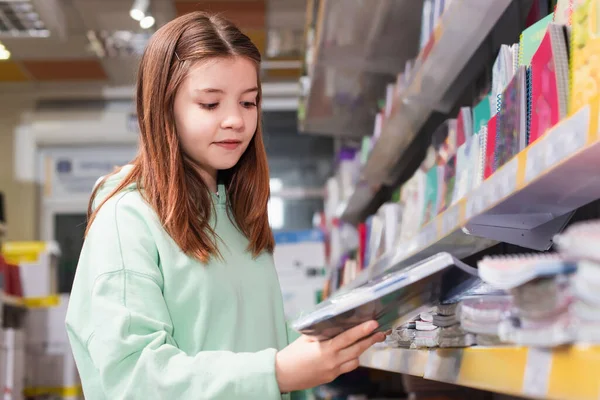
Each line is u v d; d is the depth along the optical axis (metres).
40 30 5.48
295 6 5.19
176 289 1.28
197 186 1.38
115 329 1.13
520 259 0.72
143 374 1.09
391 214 2.46
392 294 0.88
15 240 6.88
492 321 0.88
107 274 1.20
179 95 1.31
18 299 4.90
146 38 5.71
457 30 1.69
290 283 5.18
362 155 3.59
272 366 1.06
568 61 1.01
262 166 1.52
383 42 3.15
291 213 7.52
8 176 6.97
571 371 0.64
